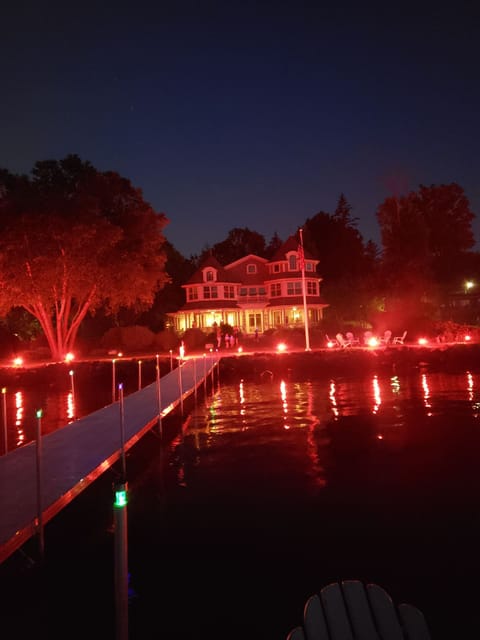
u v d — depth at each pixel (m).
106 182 51.03
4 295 45.50
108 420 18.66
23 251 44.09
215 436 19.94
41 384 42.28
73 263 45.94
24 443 19.92
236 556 9.24
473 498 11.83
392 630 4.45
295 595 7.86
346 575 8.41
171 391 26.53
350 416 23.00
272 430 20.55
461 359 46.31
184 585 8.28
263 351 53.00
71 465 12.50
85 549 9.98
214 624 7.18
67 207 44.91
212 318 72.25
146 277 52.53
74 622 7.36
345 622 4.46
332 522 10.63
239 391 34.41
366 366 45.44
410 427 20.12
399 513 11.02
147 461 16.80
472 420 21.16
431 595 7.71
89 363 44.38
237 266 76.81
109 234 46.34
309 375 43.34
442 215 93.56
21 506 9.71
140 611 7.58
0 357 55.19
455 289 87.81
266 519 10.95
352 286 82.19
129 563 9.19
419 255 79.19
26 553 9.66
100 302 53.41
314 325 66.81
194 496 12.75
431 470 14.22
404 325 65.94
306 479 13.77
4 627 7.27
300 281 72.06
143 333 58.44
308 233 91.56
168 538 10.19
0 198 45.84
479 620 7.04
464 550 9.13
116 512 4.58
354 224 106.50
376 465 14.92
